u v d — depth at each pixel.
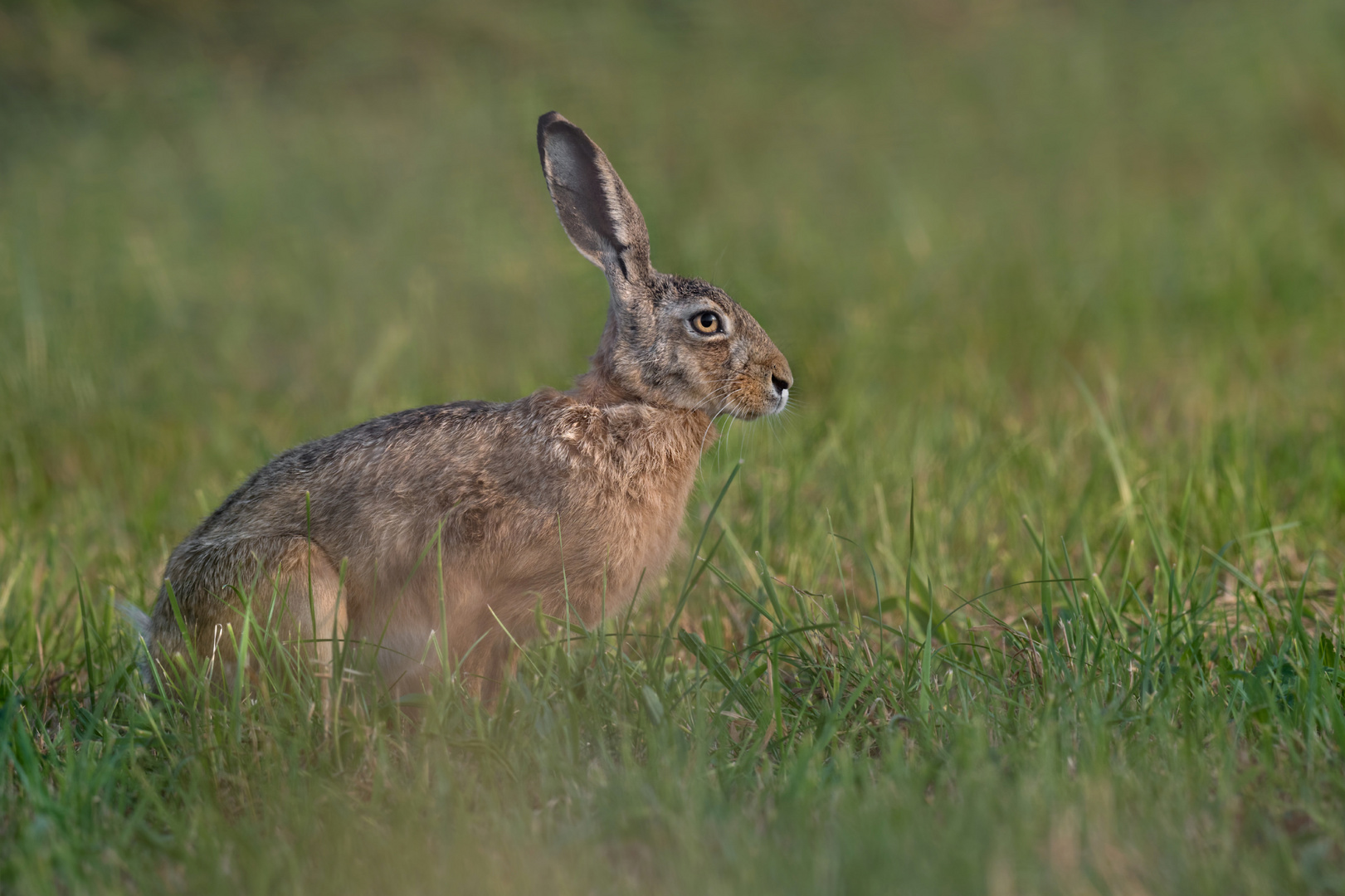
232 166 21.56
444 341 16.39
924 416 13.68
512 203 20.30
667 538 9.07
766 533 10.48
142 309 16.52
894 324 15.81
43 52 26.05
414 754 7.33
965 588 10.27
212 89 25.36
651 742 7.12
